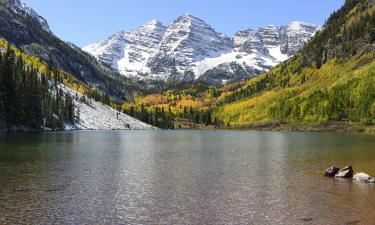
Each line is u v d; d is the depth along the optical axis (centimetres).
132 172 5334
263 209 3441
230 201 3719
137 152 8212
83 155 7300
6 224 2964
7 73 15162
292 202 3681
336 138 14088
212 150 8962
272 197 3878
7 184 4356
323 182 4662
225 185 4466
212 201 3716
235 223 3064
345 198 3828
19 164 5900
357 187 4359
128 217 3194
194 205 3569
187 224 3039
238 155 7750
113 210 3384
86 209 3397
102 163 6200
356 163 6338
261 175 5153
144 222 3077
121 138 13762
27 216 3170
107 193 4003
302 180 4797
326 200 3753
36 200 3666
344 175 4981
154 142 11944
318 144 10775
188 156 7506
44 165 5834
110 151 8275
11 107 15250
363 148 9206
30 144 9356
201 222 3084
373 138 13938
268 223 3062
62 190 4103
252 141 12769
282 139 13862
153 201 3700
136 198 3809
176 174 5209
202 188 4291
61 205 3506
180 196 3909
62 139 11606
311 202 3684
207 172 5397
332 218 3173
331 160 6756
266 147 9894
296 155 7688
